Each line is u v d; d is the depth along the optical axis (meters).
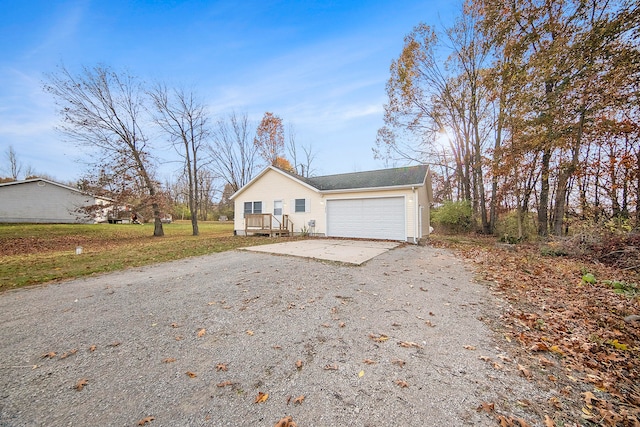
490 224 16.33
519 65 11.05
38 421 1.82
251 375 2.34
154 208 15.58
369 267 6.49
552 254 8.38
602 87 8.70
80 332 3.19
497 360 2.58
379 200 12.41
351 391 2.12
